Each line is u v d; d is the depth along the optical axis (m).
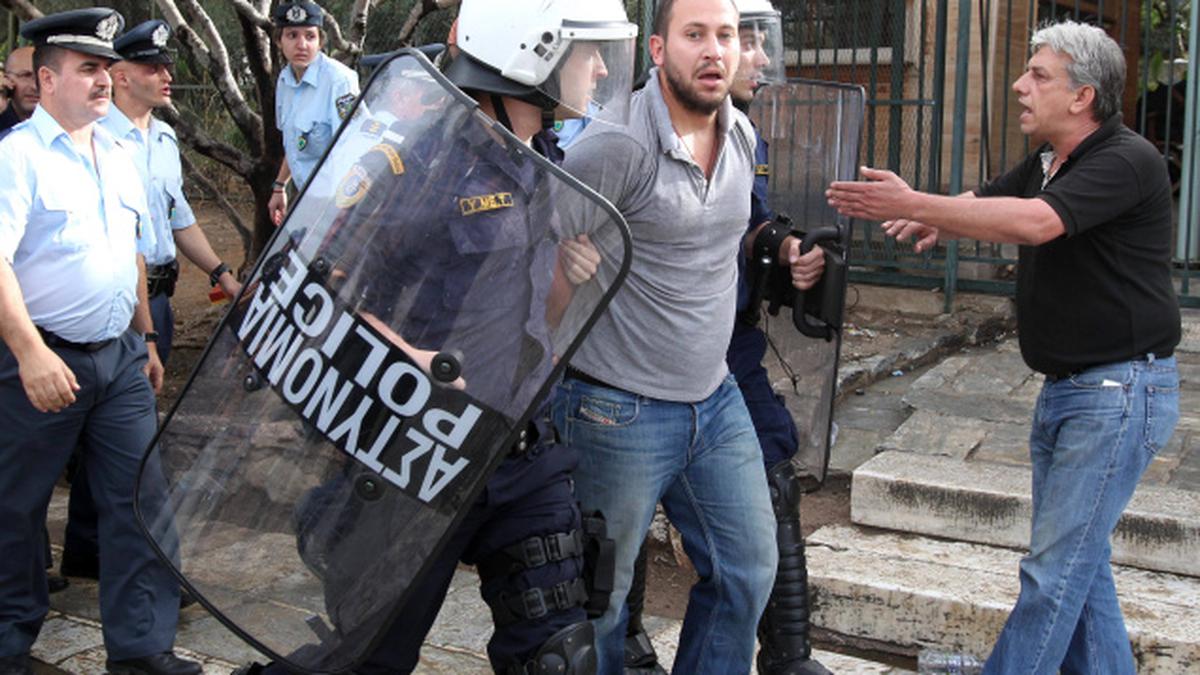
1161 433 3.25
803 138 4.00
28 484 3.86
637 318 3.05
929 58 8.15
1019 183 3.57
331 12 8.78
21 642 3.94
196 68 9.84
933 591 4.17
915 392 5.99
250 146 7.28
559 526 2.74
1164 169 3.20
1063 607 3.28
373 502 2.54
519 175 2.52
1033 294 3.31
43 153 3.75
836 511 4.99
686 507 3.28
